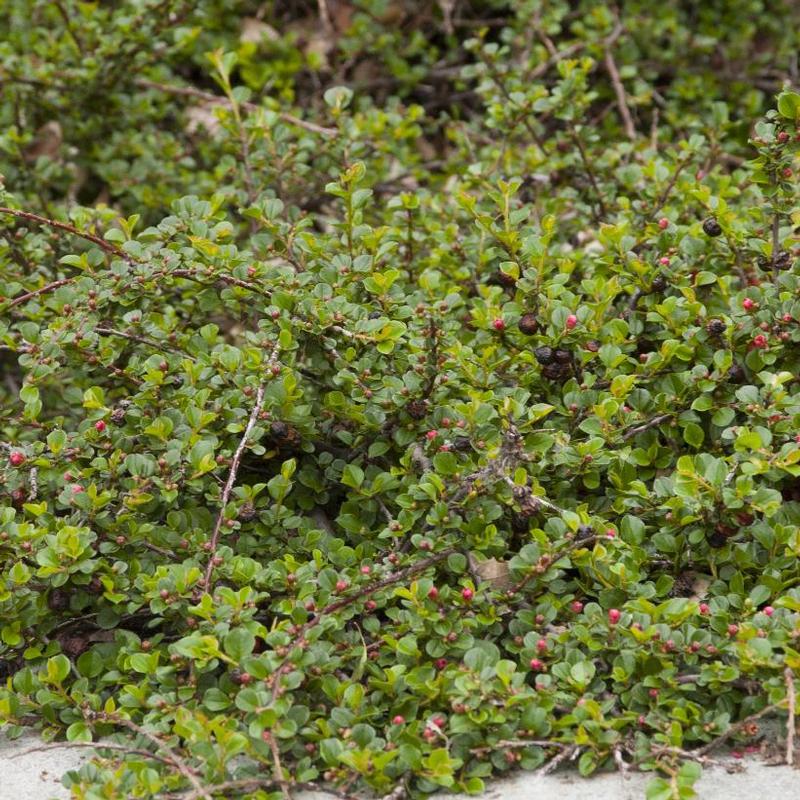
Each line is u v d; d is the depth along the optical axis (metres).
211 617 3.94
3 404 5.79
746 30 8.62
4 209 4.92
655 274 5.07
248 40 8.58
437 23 8.87
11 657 4.36
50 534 4.14
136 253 4.86
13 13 8.01
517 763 3.87
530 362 4.85
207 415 4.50
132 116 7.68
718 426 4.77
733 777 3.74
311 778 3.69
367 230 5.31
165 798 3.64
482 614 4.18
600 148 6.77
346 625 4.34
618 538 4.17
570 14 8.75
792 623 3.88
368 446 4.86
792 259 4.96
